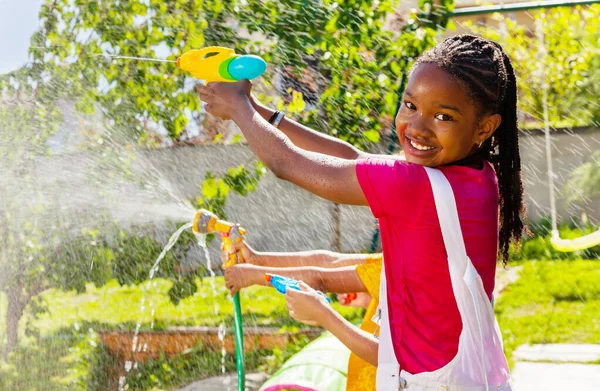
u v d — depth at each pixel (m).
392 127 4.66
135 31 4.77
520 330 5.89
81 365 4.64
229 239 2.57
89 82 4.74
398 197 1.91
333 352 2.84
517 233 2.19
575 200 7.57
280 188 5.65
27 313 4.80
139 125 4.79
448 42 1.98
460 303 1.93
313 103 4.95
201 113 5.06
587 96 6.59
